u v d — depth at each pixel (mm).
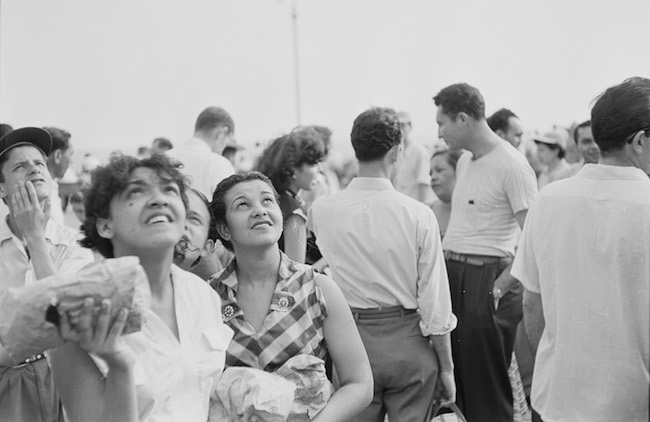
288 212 4668
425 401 4230
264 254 3162
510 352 5375
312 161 4812
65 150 5996
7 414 3246
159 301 2656
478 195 5289
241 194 3182
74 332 2131
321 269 4805
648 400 3133
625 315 3135
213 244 3441
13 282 3518
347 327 3166
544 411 3340
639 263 3117
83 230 2703
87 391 2436
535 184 5230
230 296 3150
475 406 5285
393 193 4285
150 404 2475
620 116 3188
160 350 2537
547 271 3346
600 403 3168
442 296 4199
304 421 2924
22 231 3283
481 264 5277
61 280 2113
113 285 2107
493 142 5281
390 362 4180
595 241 3193
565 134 9875
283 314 3105
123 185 2562
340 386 3154
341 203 4332
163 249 2570
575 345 3232
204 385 2631
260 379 2766
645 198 3143
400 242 4188
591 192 3238
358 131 4312
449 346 4273
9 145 3650
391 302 4223
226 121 7168
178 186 2660
